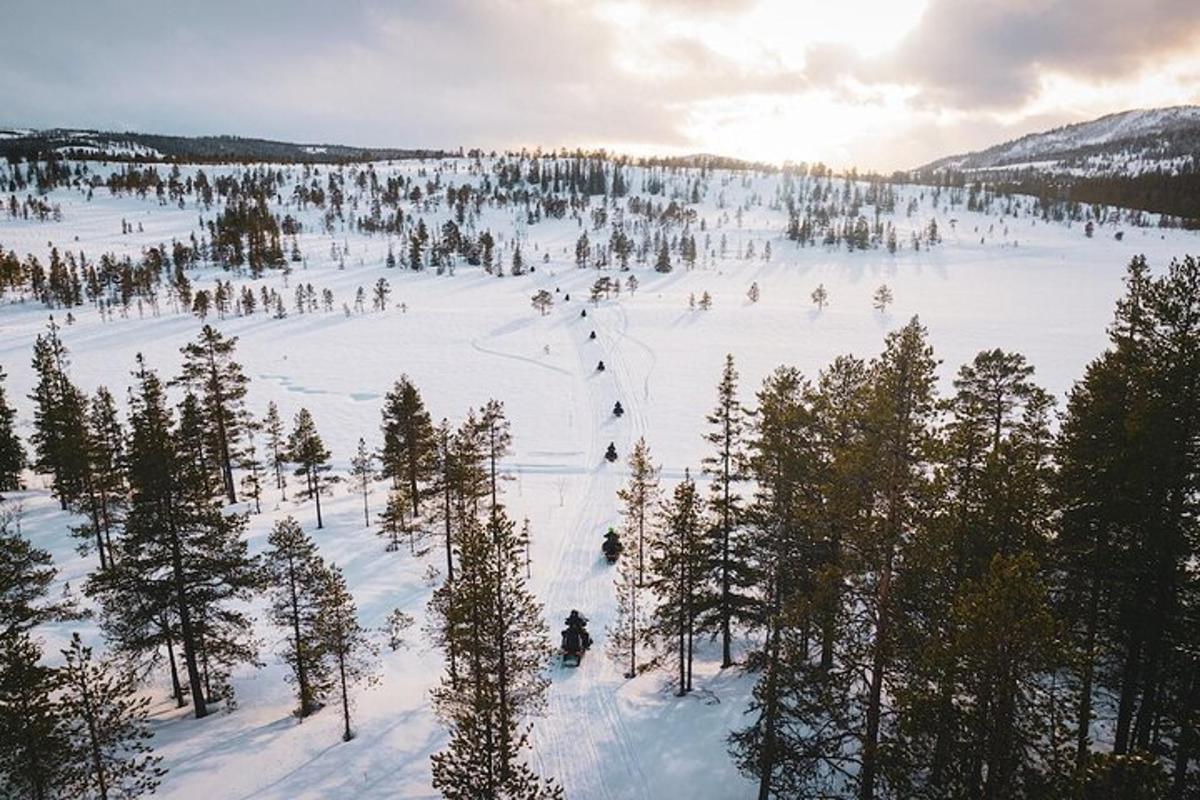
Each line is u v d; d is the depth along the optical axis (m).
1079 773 11.19
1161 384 16.38
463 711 21.30
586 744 24.53
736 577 27.69
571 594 37.78
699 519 28.16
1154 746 16.95
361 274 197.00
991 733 12.42
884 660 15.24
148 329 130.25
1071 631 15.50
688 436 69.56
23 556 23.62
